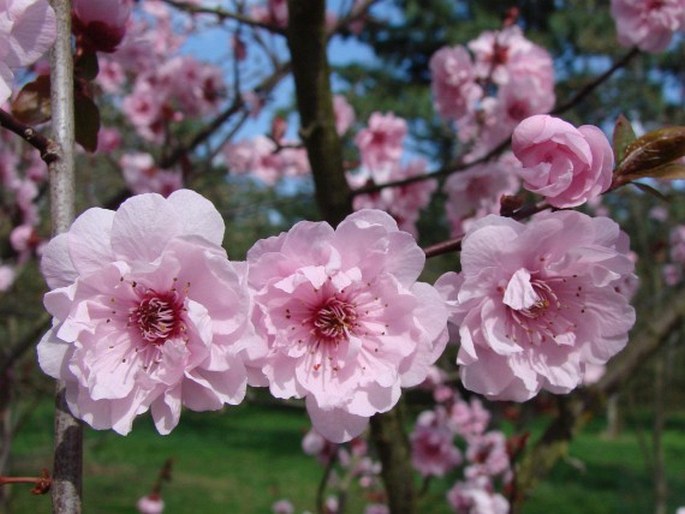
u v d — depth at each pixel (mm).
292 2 251
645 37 265
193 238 119
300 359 133
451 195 335
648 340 310
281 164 583
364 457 449
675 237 750
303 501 1198
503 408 527
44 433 1063
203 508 1134
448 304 135
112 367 123
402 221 396
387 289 133
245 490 1271
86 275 122
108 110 602
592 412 294
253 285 130
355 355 133
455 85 365
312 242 129
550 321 146
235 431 2029
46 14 125
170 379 123
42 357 121
